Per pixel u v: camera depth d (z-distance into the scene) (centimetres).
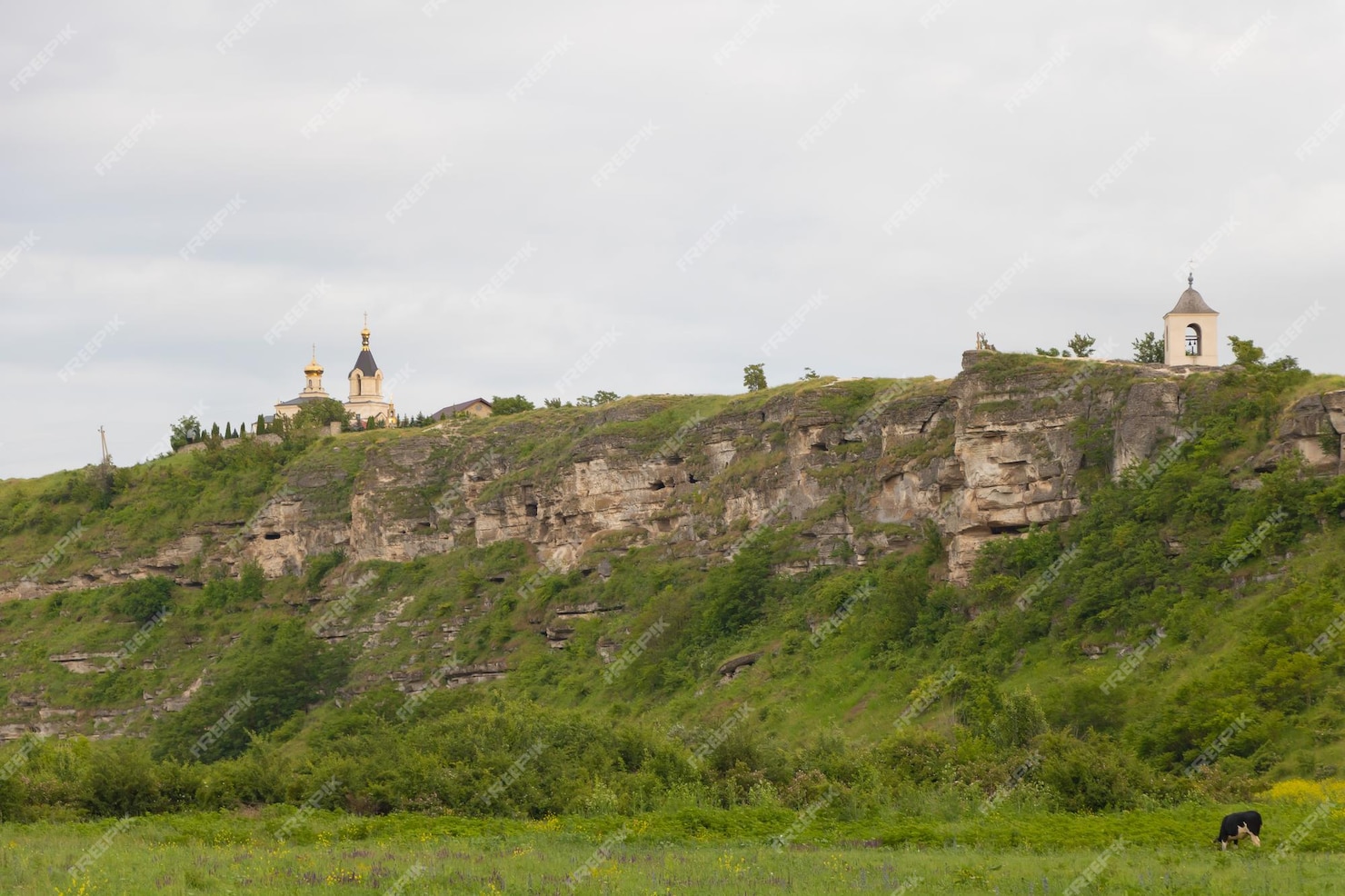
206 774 9188
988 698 11025
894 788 8312
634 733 9419
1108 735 9569
